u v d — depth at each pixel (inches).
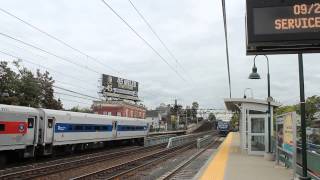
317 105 2554.1
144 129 2237.9
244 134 1193.4
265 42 469.4
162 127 5324.8
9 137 1026.7
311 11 465.1
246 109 1172.5
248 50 495.2
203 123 5083.7
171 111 5959.6
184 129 4781.0
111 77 4384.8
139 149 1699.1
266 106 1144.8
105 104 3774.6
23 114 1087.6
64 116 1331.2
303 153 514.9
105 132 1710.1
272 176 677.3
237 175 689.6
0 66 2196.1
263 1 473.1
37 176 797.9
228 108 1598.2
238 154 1155.9
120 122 1889.8
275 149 932.6
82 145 1535.4
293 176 638.5
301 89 513.7
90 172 874.1
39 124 1181.7
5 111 1016.2
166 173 867.4
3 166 1014.4
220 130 3336.6
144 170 945.5
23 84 2284.7
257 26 471.5
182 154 1450.5
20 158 1178.0
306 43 467.2
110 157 1295.5
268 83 1083.3
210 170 760.3
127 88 4645.7
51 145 1253.1
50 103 2554.1
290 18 467.8
